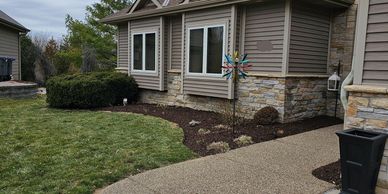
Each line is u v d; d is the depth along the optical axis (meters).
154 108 9.62
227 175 3.99
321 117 7.70
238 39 7.82
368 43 3.51
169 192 3.49
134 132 6.39
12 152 4.93
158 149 5.17
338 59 7.73
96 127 6.86
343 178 3.36
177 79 9.81
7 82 13.42
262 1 7.15
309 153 4.93
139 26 10.69
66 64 23.44
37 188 3.57
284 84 6.93
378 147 3.21
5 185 3.65
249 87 7.68
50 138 5.81
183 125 7.15
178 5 8.75
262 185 3.68
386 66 3.39
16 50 16.97
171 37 9.96
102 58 25.34
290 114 7.12
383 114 3.41
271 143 5.53
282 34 6.96
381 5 3.39
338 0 7.07
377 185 3.44
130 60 11.24
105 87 10.09
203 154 5.07
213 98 8.70
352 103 3.65
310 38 7.40
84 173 4.04
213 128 6.70
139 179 3.87
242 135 5.99
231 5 7.64
